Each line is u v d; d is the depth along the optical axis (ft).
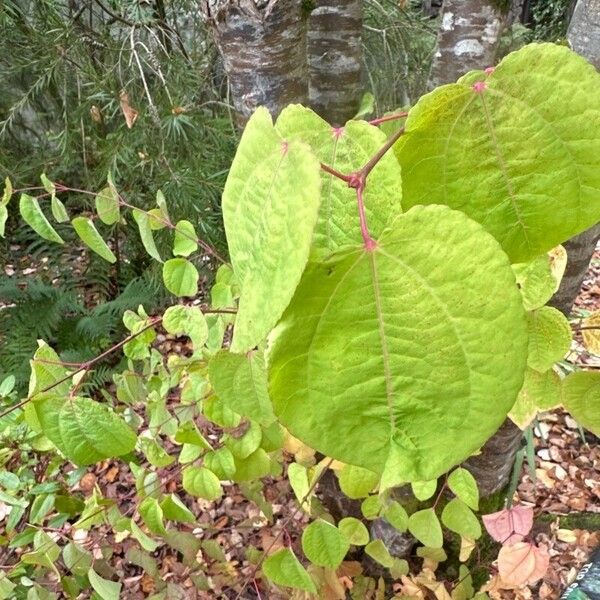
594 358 2.51
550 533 2.94
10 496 1.85
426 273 0.45
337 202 0.58
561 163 0.57
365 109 1.76
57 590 2.33
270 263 0.45
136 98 3.83
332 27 1.66
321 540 1.55
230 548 2.95
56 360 1.34
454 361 0.46
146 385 1.89
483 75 0.55
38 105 5.11
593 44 1.09
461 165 0.59
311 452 1.76
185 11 4.01
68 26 3.91
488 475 2.17
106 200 1.49
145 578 2.79
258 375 1.19
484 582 2.50
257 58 1.27
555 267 1.04
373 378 0.47
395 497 2.24
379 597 2.39
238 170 0.55
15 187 4.72
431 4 5.53
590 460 3.43
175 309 1.45
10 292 4.64
